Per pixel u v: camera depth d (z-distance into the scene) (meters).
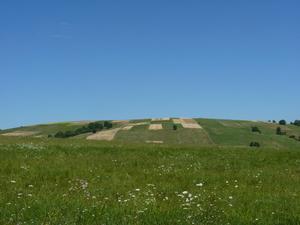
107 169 22.55
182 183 19.08
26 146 31.00
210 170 23.64
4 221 11.05
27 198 14.31
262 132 130.12
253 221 11.62
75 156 27.59
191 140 117.31
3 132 150.75
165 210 12.56
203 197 15.23
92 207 12.63
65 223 10.88
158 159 27.17
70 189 16.69
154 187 17.53
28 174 20.05
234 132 125.62
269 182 19.86
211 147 36.69
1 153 26.92
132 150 31.22
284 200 15.03
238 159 27.88
